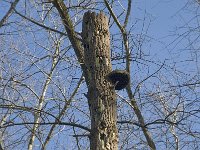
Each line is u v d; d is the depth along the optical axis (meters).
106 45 8.95
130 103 10.59
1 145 10.27
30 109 8.89
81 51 9.54
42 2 9.91
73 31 9.52
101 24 9.12
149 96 10.40
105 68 8.68
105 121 8.12
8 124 8.84
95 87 8.48
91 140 8.05
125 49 10.45
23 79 10.29
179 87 10.12
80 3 10.18
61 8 9.74
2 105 8.88
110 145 7.92
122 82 8.56
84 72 9.00
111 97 8.39
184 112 9.15
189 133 9.41
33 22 9.73
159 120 8.86
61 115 9.75
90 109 8.41
